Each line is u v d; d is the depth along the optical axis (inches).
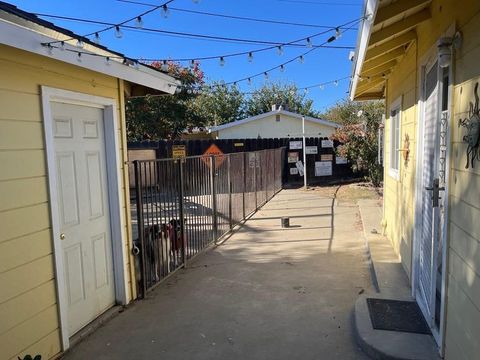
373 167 555.5
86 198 160.7
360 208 398.0
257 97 1440.7
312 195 521.7
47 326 134.3
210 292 196.2
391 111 263.3
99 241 169.5
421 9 142.7
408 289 179.8
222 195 314.0
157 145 575.5
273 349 140.6
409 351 126.3
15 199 122.1
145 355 139.1
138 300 188.2
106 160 175.0
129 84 203.3
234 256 258.2
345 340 144.7
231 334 152.6
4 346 117.9
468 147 96.6
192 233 253.0
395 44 173.5
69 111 151.7
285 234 315.9
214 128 852.6
